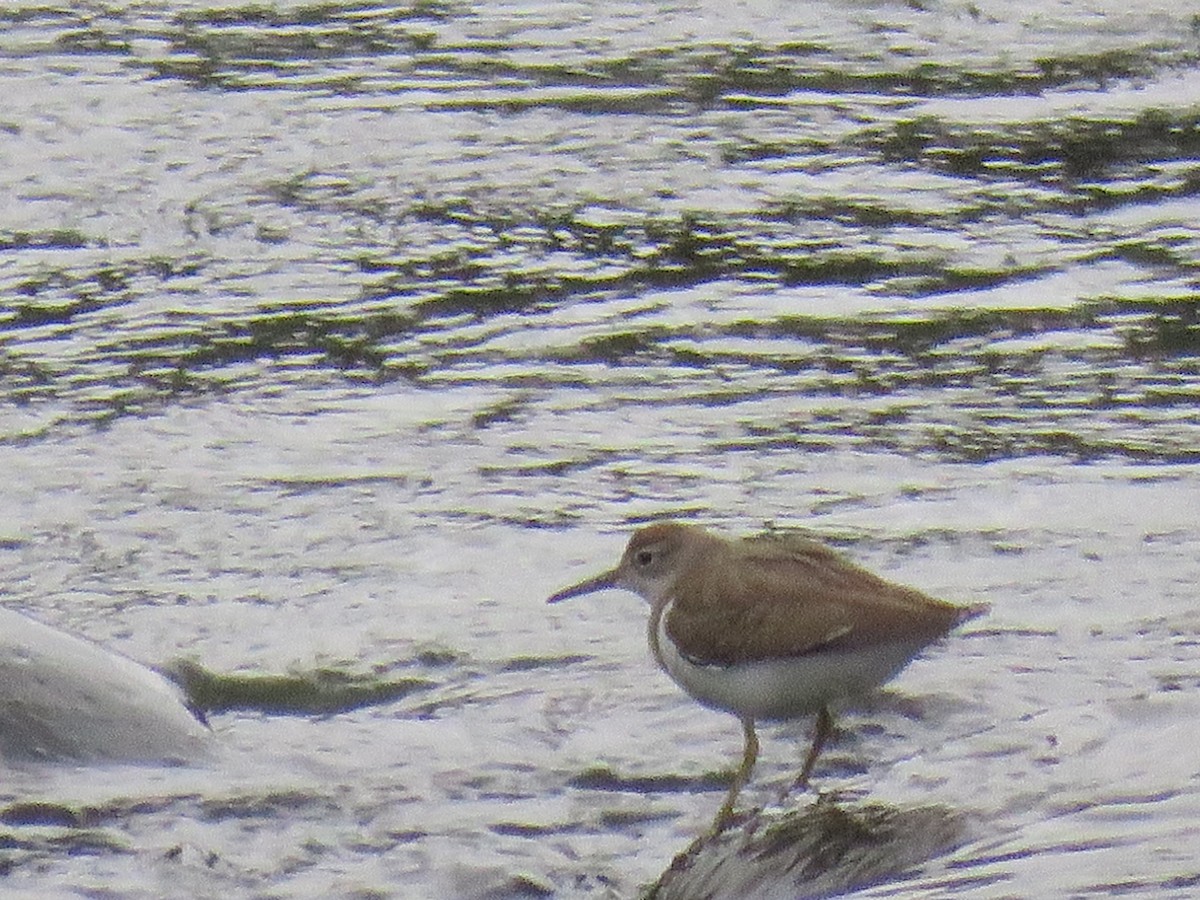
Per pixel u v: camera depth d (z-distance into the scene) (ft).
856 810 27.84
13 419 46.68
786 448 44.80
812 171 61.52
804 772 30.53
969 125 64.64
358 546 39.83
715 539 32.71
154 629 36.19
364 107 66.13
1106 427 45.73
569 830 29.66
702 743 32.17
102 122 64.64
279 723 32.99
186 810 29.99
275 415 46.93
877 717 32.30
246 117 65.31
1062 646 34.32
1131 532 39.37
